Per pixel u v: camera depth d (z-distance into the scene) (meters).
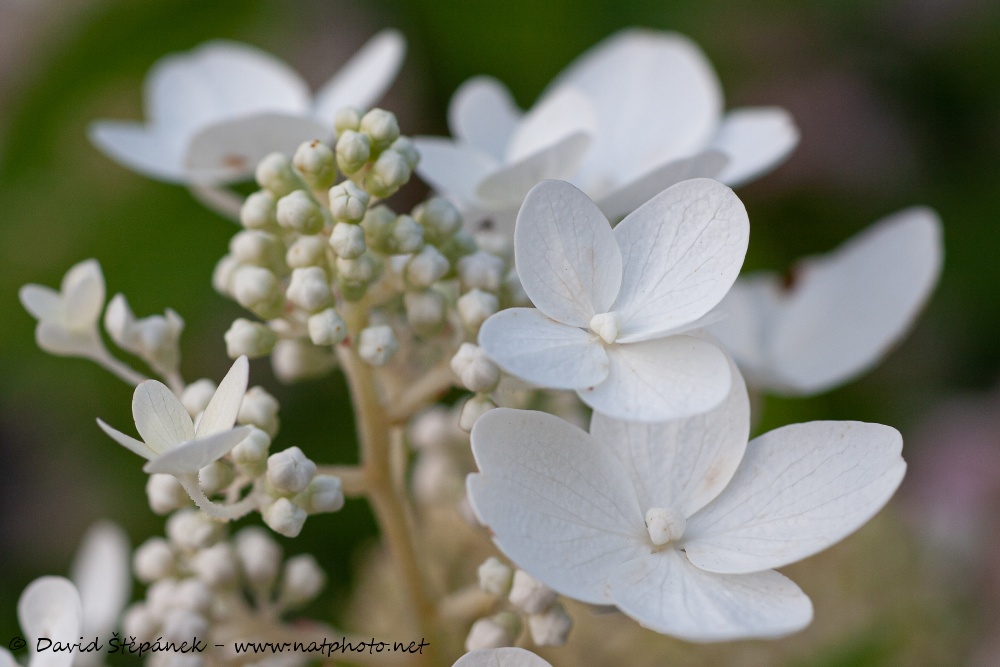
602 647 0.27
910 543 0.28
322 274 0.22
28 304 0.23
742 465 0.21
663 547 0.21
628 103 0.27
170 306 0.32
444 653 0.23
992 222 0.33
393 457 0.23
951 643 0.28
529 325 0.21
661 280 0.21
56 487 0.32
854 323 0.26
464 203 0.23
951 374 0.33
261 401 0.22
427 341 0.23
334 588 0.29
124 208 0.33
